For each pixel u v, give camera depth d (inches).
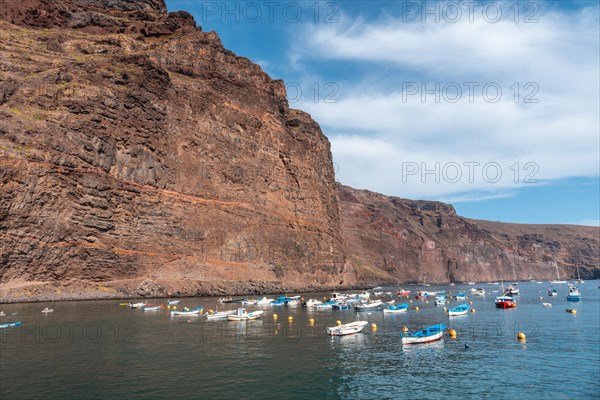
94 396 897.5
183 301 3019.2
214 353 1315.2
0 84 2906.0
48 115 2974.9
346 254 5851.4
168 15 5093.5
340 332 1681.8
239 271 3954.2
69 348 1347.2
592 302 3484.3
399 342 1535.4
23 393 911.0
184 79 4205.2
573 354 1339.8
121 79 3454.7
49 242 2795.3
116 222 3164.4
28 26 4163.4
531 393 965.2
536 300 3823.8
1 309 2306.8
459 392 967.6
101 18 4591.5
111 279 3093.0
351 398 922.7
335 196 6023.6
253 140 4596.5
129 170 3329.2
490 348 1429.6
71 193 2933.1
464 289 6427.2
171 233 3506.4
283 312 2625.5
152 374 1064.8
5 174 2605.8
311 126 5743.1
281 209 4726.9
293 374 1090.7
